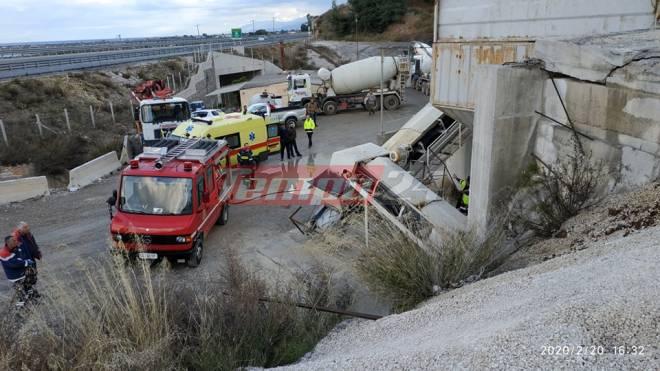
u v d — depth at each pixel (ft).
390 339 13.79
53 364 12.53
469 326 11.66
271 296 17.89
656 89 16.03
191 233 28.09
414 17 221.66
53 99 81.05
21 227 22.67
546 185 19.88
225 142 39.22
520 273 15.35
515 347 8.82
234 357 13.96
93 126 74.02
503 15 25.71
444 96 30.04
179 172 29.81
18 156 56.29
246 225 36.63
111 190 47.03
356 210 27.68
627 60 16.99
